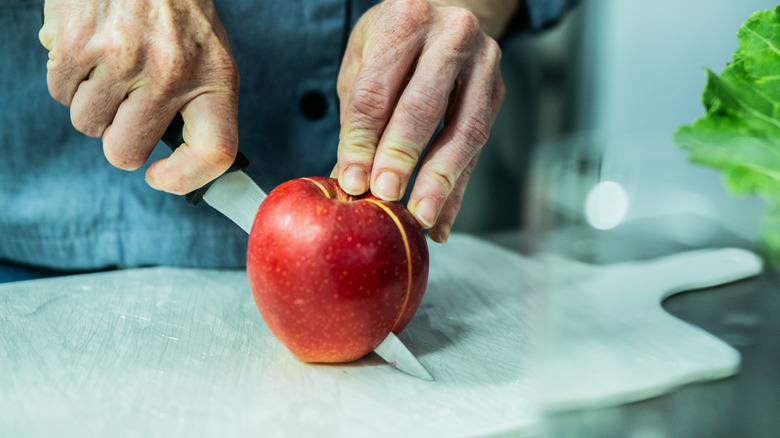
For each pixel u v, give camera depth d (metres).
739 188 0.32
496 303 0.50
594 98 0.87
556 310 0.31
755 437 0.29
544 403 0.30
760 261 0.32
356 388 0.39
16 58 0.54
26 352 0.42
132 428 0.36
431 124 0.40
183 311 0.48
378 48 0.41
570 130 0.85
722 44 0.83
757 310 0.32
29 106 0.55
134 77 0.40
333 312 0.39
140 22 0.40
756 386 0.31
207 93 0.42
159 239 0.56
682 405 0.30
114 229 0.56
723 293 0.40
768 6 0.80
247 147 0.57
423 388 0.39
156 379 0.40
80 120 0.42
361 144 0.41
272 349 0.43
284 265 0.38
